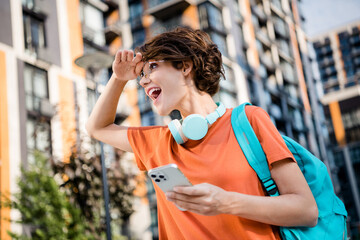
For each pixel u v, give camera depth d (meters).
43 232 6.74
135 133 1.49
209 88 1.36
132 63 1.41
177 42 1.31
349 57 50.66
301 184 1.10
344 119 40.97
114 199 7.00
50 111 12.22
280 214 1.05
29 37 12.95
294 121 26.17
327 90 50.38
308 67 31.23
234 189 1.14
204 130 1.22
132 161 7.37
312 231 1.14
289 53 28.86
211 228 1.17
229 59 20.83
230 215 1.15
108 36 20.25
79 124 7.45
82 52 14.77
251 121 1.20
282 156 1.10
